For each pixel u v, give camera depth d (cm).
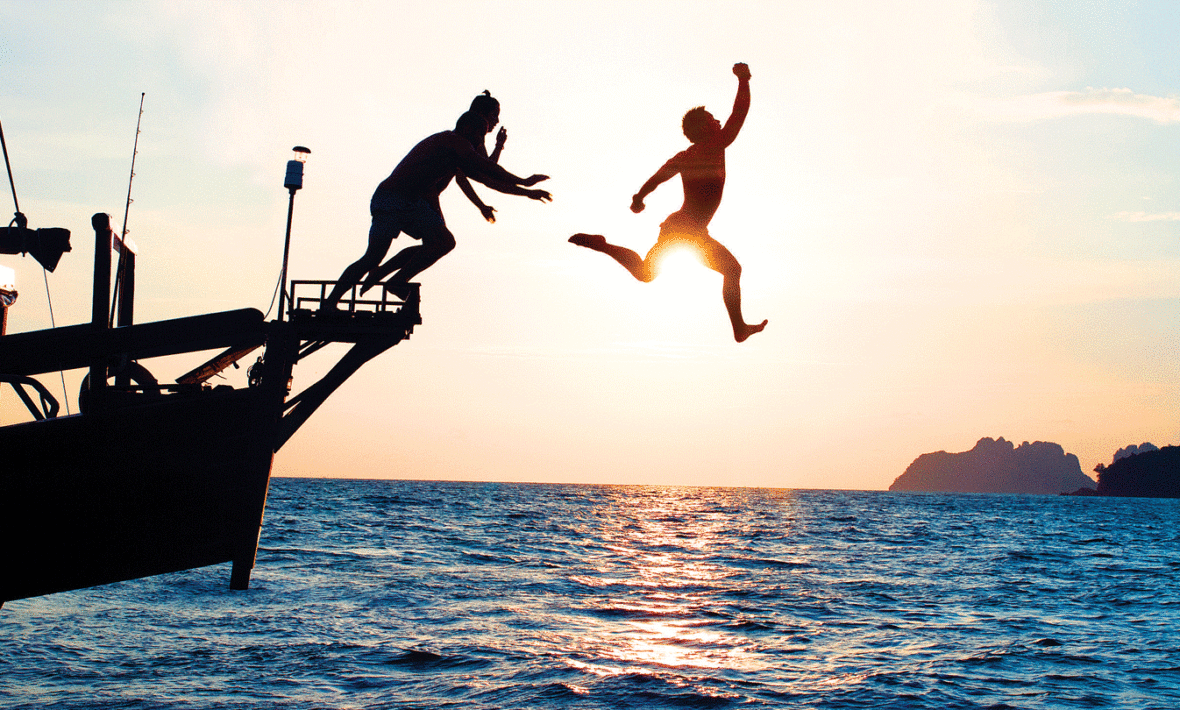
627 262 373
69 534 891
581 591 1981
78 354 913
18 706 942
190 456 935
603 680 1101
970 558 3158
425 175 841
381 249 885
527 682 1084
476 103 834
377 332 952
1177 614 1781
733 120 373
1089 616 1745
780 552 3275
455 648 1280
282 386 966
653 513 7150
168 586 1848
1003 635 1495
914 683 1124
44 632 1333
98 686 1029
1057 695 1080
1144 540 4772
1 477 872
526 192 703
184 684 1045
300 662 1172
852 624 1591
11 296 1055
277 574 2102
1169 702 1058
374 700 993
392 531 3866
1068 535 5100
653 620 1596
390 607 1653
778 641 1411
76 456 897
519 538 3712
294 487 13275
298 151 1025
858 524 5897
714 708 993
